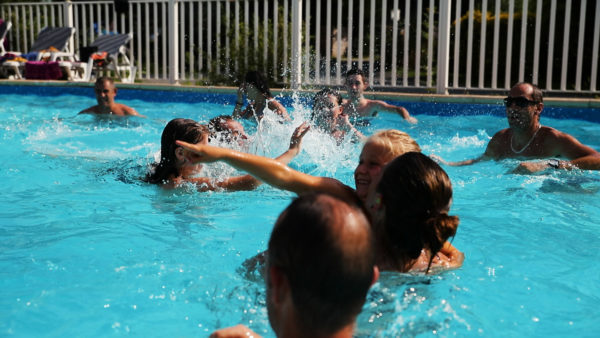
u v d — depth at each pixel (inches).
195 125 160.1
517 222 138.2
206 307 90.1
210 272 103.8
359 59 419.2
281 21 473.4
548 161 191.5
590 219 141.3
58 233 125.5
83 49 490.3
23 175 177.8
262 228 131.1
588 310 92.0
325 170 194.1
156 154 208.4
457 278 98.1
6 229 127.9
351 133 238.8
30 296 94.6
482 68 390.3
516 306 91.9
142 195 156.7
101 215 139.1
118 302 92.7
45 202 149.5
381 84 414.9
